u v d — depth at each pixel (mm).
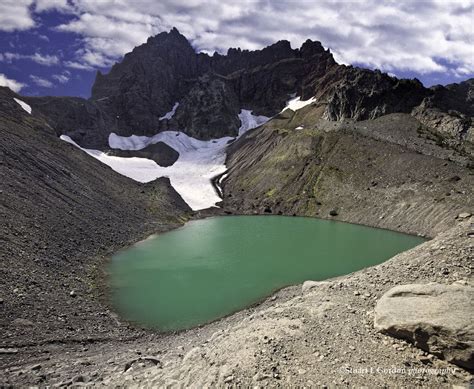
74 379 18484
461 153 94562
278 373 14711
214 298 39188
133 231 67625
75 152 93312
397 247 62531
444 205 76562
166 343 28047
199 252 57688
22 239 42906
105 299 38406
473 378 13312
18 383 18625
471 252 21781
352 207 91000
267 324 19234
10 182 54719
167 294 40156
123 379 18062
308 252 58406
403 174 92000
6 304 29734
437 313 15219
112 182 89938
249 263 51781
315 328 17906
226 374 15164
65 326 29625
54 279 38688
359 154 107125
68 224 54906
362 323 17812
